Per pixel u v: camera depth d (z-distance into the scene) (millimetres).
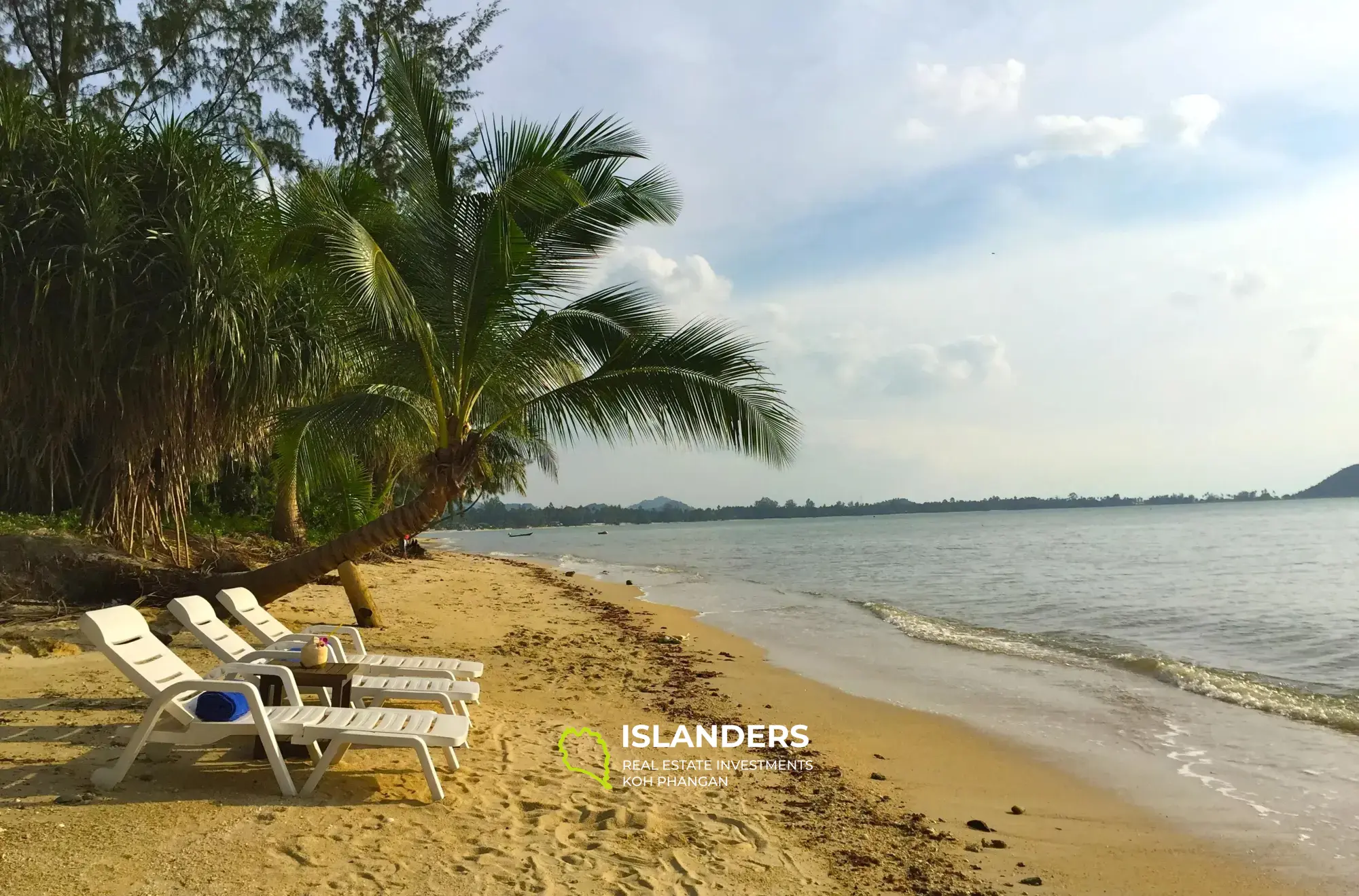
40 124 9898
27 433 10461
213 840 3590
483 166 8266
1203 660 11070
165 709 4184
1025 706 8367
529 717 6668
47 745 4734
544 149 8133
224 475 18391
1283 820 5266
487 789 4641
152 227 10094
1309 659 11078
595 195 8531
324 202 7965
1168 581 22547
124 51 19906
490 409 9398
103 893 3045
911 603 18453
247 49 21219
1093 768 6352
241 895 3129
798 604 18266
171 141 10273
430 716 4613
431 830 3951
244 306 10211
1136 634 13469
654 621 14836
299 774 4539
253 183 10742
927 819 5152
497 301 8281
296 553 17172
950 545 46031
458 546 63781
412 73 8477
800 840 4488
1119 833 5039
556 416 8695
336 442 9094
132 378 9922
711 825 4496
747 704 8164
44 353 9711
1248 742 7070
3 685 6129
